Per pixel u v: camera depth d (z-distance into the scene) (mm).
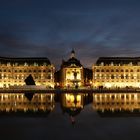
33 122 53281
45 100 106375
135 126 49250
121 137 41094
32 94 151000
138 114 63969
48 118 58219
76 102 97562
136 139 39844
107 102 97312
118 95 140500
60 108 77375
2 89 198625
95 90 190750
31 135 42406
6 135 42406
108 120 55594
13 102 96688
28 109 74188
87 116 61031
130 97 124688
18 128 47562
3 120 55438
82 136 41812
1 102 96500
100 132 44531
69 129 46812
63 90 190250
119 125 50250
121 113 65688
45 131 45281
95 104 89688
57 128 47656
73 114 64500
